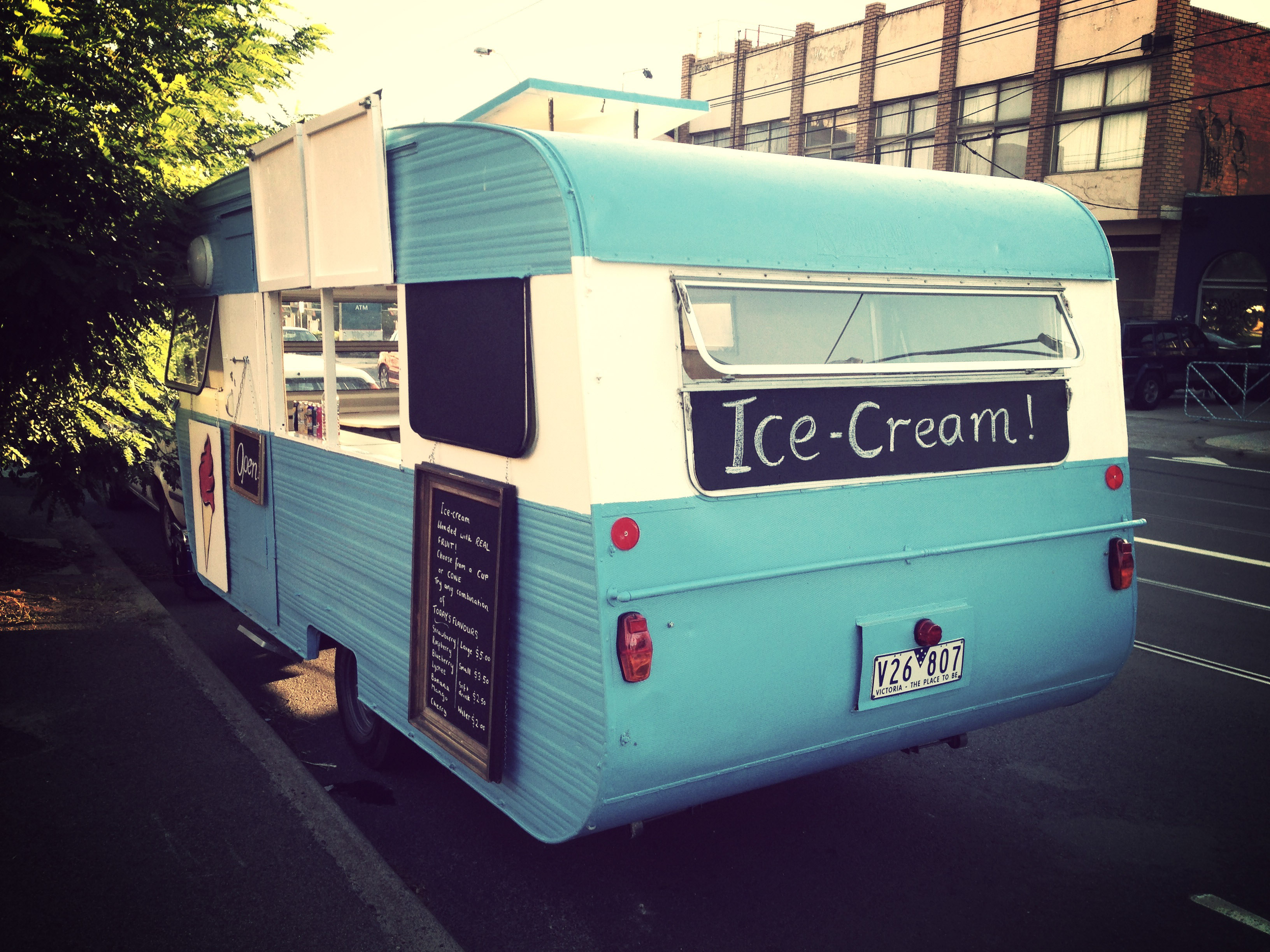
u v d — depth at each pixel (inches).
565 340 111.1
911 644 133.9
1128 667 238.7
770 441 121.3
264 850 148.7
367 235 151.0
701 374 116.3
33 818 155.9
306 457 183.6
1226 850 157.2
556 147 114.5
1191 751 192.9
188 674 217.9
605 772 110.0
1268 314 864.3
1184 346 839.7
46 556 313.9
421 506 141.0
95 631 244.7
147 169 234.8
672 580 114.0
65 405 270.1
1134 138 863.7
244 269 205.6
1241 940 134.3
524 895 142.8
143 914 132.0
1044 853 156.3
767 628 121.3
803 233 126.0
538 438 117.3
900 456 132.3
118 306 233.5
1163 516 414.6
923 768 186.7
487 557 126.3
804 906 141.1
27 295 215.2
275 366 196.7
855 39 1048.8
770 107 1161.4
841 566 126.6
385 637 157.5
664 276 114.3
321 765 184.1
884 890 145.6
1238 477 518.0
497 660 124.6
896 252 133.9
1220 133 887.7
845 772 185.5
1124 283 939.3
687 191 119.0
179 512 286.5
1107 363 154.7
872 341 131.9
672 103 178.5
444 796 172.9
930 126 1000.2
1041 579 147.5
